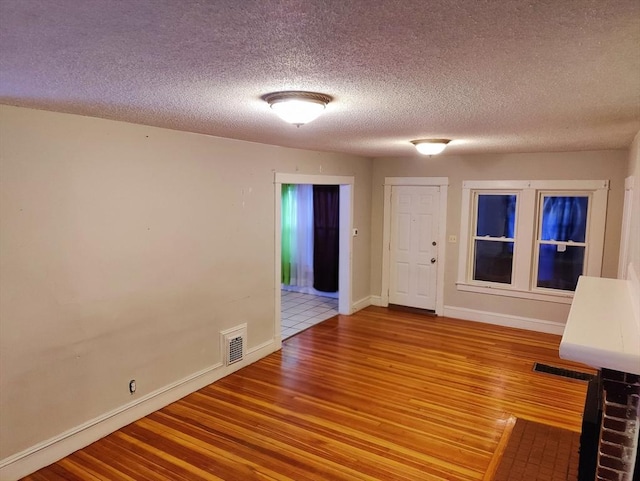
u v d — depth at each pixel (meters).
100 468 2.87
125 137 3.27
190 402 3.78
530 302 5.74
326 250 7.61
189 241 3.85
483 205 6.06
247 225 4.47
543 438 3.20
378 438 3.22
